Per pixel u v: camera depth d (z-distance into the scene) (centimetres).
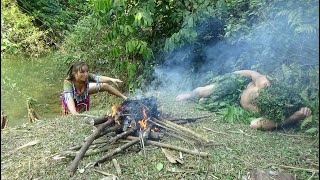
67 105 261
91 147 193
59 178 175
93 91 273
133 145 192
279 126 219
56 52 498
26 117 334
